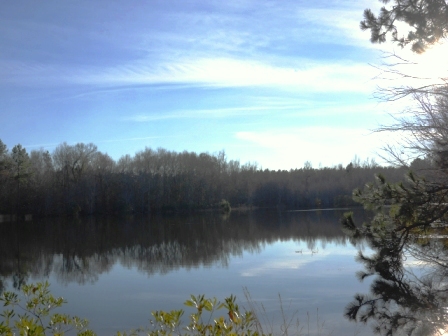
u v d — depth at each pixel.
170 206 58.94
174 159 61.81
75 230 38.00
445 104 7.69
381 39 7.78
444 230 11.85
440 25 7.24
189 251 22.75
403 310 9.49
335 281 13.35
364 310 9.83
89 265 19.64
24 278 16.89
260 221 41.44
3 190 49.25
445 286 10.75
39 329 4.06
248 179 66.25
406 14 7.43
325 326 8.98
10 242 29.66
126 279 15.84
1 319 8.15
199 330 4.21
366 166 60.12
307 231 30.03
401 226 11.89
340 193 61.56
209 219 46.97
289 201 64.75
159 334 4.96
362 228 12.90
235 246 23.94
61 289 14.47
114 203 55.41
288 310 10.37
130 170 59.44
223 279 14.84
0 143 49.19
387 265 12.70
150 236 31.39
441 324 8.48
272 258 18.88
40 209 52.34
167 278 15.59
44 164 57.22
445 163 8.90
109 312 11.23
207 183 61.91
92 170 56.41
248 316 4.44
